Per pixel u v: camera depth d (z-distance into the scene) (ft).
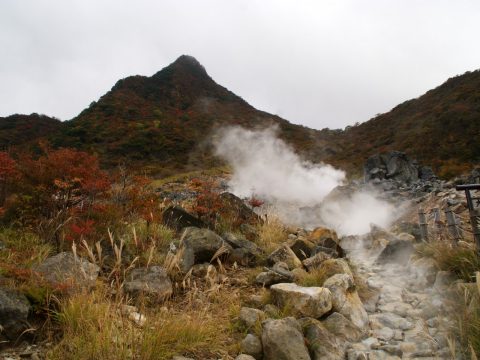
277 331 10.93
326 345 11.21
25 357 9.58
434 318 13.33
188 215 23.75
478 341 9.71
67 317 10.57
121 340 9.93
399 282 19.19
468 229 21.33
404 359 11.02
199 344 11.02
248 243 22.12
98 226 18.10
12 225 17.06
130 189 22.76
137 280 14.32
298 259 20.61
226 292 15.57
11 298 10.59
